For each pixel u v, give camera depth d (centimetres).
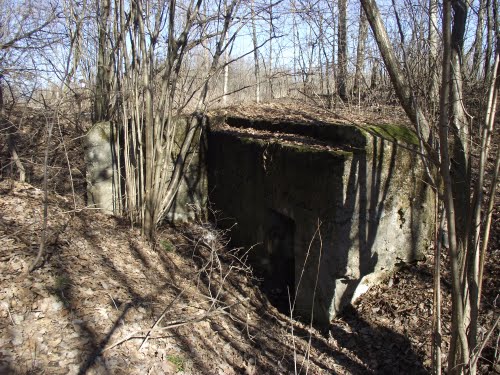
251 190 627
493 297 458
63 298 404
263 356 455
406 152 502
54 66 617
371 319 495
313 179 497
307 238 518
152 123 581
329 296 497
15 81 634
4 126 654
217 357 425
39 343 353
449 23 285
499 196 568
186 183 724
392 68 358
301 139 579
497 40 293
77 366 344
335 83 955
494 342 406
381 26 354
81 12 759
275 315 545
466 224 330
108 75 745
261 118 737
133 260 547
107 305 423
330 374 441
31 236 490
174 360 390
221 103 1060
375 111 863
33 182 692
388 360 446
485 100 318
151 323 425
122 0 566
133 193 622
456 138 336
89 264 483
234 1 579
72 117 788
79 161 756
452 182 340
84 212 627
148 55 574
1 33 660
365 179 477
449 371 327
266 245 602
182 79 662
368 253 500
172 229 697
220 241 692
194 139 711
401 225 522
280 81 1208
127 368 360
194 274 575
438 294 330
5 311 368
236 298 552
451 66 317
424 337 452
